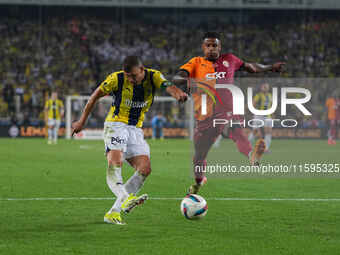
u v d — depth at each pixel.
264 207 25.38
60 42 133.00
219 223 21.19
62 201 26.70
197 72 25.05
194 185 25.62
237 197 28.94
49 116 83.00
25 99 114.06
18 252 16.25
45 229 19.67
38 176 38.31
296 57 136.38
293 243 17.69
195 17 148.00
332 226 20.69
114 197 28.19
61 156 57.31
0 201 26.58
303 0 130.38
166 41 139.50
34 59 126.38
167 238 18.38
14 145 76.25
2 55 125.06
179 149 70.62
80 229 19.73
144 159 21.28
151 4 129.62
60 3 126.25
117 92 20.67
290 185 35.00
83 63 128.62
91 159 53.56
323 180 38.03
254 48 138.38
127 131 21.08
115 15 143.88
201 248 16.91
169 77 130.62
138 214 23.08
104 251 16.42
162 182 35.62
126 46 136.50
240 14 146.25
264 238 18.47
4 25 133.00
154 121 101.50
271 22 146.25
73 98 104.38
